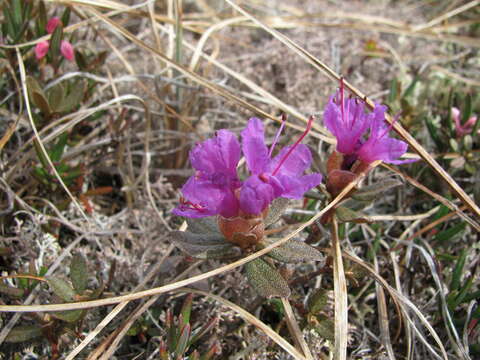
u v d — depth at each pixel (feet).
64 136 0.44
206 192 0.29
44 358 0.35
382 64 0.64
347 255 0.38
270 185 0.28
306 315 0.36
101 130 0.51
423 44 0.69
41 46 0.45
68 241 0.44
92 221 0.44
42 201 0.45
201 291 0.36
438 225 0.46
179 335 0.33
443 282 0.42
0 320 0.36
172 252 0.43
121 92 0.55
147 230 0.45
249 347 0.37
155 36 0.55
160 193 0.49
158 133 0.52
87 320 0.37
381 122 0.32
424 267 0.43
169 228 0.43
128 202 0.46
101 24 0.57
